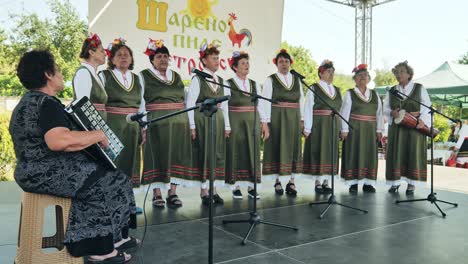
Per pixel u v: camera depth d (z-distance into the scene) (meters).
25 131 1.86
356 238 2.83
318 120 4.32
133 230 2.93
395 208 3.75
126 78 3.27
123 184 2.12
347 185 4.72
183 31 4.35
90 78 2.93
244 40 4.73
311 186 4.84
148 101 3.50
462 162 7.78
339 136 4.50
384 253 2.53
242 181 3.96
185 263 2.31
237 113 3.86
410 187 4.48
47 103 1.87
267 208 3.68
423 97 4.41
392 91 3.98
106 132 2.11
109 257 2.14
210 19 4.51
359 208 3.73
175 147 3.60
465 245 2.70
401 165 4.50
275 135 4.13
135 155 3.29
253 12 4.77
